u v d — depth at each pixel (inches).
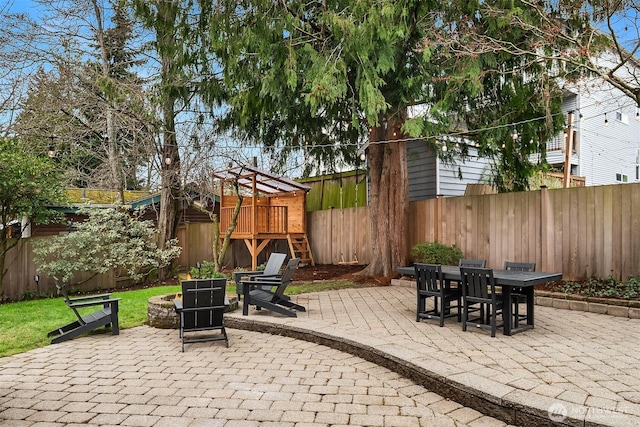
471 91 285.3
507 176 378.6
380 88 319.6
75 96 450.9
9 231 436.8
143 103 398.9
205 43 300.7
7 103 459.5
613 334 194.2
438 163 497.7
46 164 354.0
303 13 283.3
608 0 239.8
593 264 285.4
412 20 277.3
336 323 220.7
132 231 402.0
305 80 275.6
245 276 277.4
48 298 362.3
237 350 193.6
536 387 125.4
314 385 147.9
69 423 118.4
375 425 117.0
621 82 242.5
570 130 378.9
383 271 387.5
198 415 123.4
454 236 372.5
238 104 319.6
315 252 523.8
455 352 164.6
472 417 122.0
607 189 280.4
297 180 657.6
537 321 223.5
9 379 154.8
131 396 138.1
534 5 252.8
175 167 467.2
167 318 239.3
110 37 478.9
